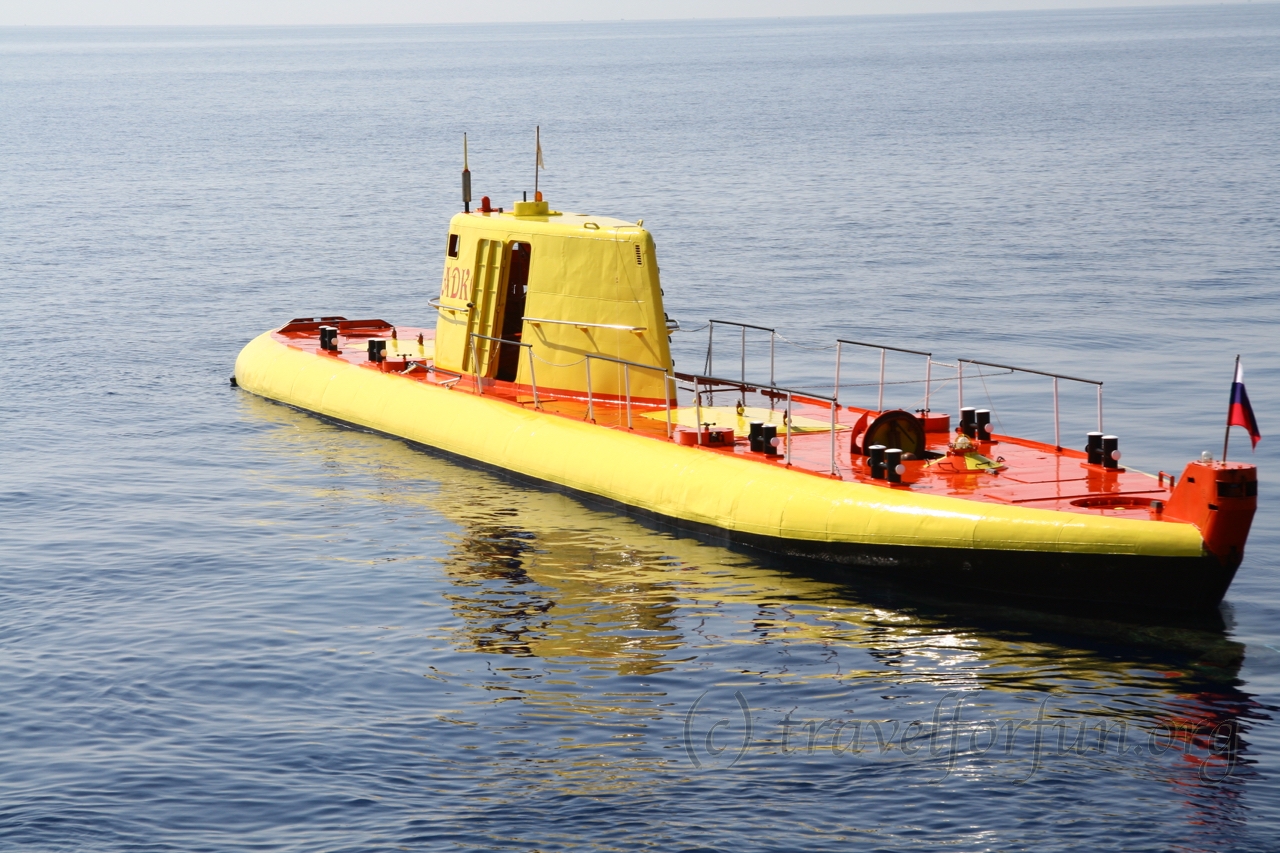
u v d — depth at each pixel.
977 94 170.88
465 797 15.49
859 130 121.62
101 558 23.61
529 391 30.06
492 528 25.05
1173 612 19.88
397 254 60.00
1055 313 44.53
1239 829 14.68
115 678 18.58
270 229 67.88
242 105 175.00
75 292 51.12
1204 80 187.38
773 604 21.20
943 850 14.35
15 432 32.16
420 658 19.25
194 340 42.91
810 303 47.28
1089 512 20.31
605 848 14.45
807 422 27.17
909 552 21.30
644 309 27.62
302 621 20.69
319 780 15.87
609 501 25.94
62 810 15.20
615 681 18.45
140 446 31.09
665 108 156.50
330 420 33.28
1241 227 61.78
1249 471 18.81
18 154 110.81
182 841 14.64
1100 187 78.75
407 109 163.88
